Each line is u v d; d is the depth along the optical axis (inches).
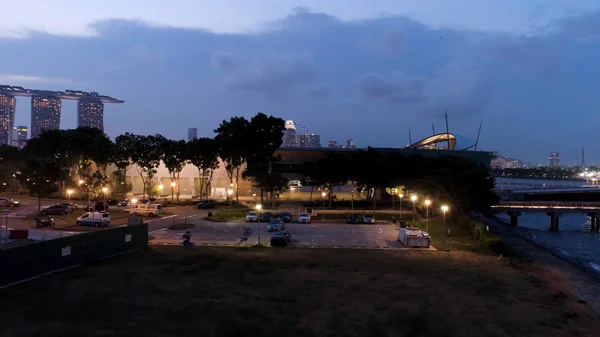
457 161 3966.5
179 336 954.1
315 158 5403.5
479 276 1584.6
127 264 1605.6
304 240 2299.5
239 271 1550.2
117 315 1070.4
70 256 1531.7
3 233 2082.9
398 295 1315.2
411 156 4453.7
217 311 1124.5
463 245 2271.2
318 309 1167.0
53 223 2472.9
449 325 1080.8
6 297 1170.6
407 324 1075.3
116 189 3841.0
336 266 1673.2
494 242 2133.4
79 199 3841.0
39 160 3427.7
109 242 1731.1
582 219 5359.3
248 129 3939.5
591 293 1552.7
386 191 4677.7
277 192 3804.1
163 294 1253.1
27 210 3132.4
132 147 3848.4
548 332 1067.3
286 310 1151.6
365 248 2100.1
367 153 4347.9
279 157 4375.0
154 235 2364.7
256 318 1083.3
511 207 4360.2
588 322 1158.3
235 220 2994.6
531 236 3607.3
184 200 4220.0
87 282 1346.0
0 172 4628.4
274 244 2103.8
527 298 1342.3
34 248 1386.6
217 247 2018.9
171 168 4008.4
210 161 4025.6
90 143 3912.4
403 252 2022.6
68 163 4008.4
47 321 1010.7
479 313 1181.1
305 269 1610.5
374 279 1491.1
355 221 2967.5
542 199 6860.2
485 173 3489.2
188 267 1585.9
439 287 1417.3
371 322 1082.7
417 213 3398.1
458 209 3115.2
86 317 1048.8
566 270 1958.7
